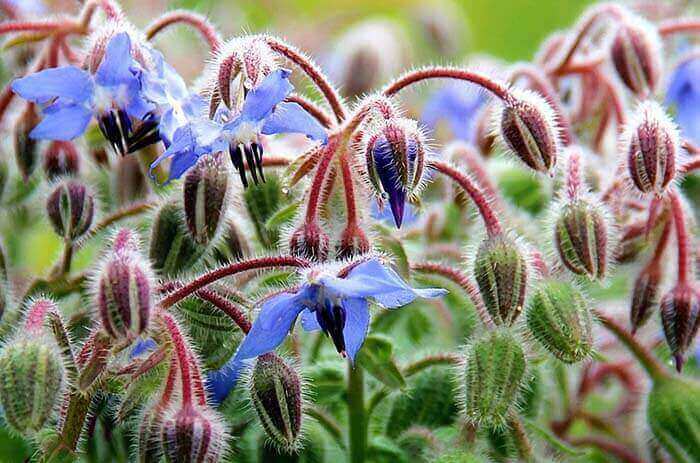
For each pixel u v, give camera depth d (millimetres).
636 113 346
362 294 314
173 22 353
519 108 339
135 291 315
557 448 359
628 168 342
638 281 352
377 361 339
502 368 333
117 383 327
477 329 341
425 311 369
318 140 328
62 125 329
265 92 318
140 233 358
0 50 360
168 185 359
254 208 347
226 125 320
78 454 327
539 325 337
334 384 352
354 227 330
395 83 340
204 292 326
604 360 351
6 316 345
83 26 356
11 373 315
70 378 323
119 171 366
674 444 351
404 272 337
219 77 323
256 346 315
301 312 322
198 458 316
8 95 353
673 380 354
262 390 325
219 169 332
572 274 347
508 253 334
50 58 356
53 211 347
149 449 320
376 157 326
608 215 345
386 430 353
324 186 333
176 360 322
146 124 330
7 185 365
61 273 350
